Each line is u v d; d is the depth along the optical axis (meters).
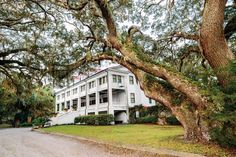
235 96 6.72
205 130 8.68
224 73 7.87
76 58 15.23
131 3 13.24
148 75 11.41
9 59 15.22
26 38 14.73
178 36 12.22
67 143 12.20
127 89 35.38
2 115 42.09
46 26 14.27
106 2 10.33
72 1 11.44
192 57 13.93
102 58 12.95
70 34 14.62
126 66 12.20
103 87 34.56
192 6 13.09
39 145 11.77
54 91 52.03
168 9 12.02
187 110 9.77
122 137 12.62
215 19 8.34
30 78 16.41
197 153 7.18
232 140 7.18
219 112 7.48
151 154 7.83
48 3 12.71
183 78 9.41
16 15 13.06
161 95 10.72
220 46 8.36
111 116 29.47
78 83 41.91
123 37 11.65
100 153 8.57
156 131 15.66
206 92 8.51
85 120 31.73
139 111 31.19
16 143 13.09
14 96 37.72
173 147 8.34
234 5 10.76
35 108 42.78
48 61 14.88
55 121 34.78
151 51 14.38
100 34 13.74
